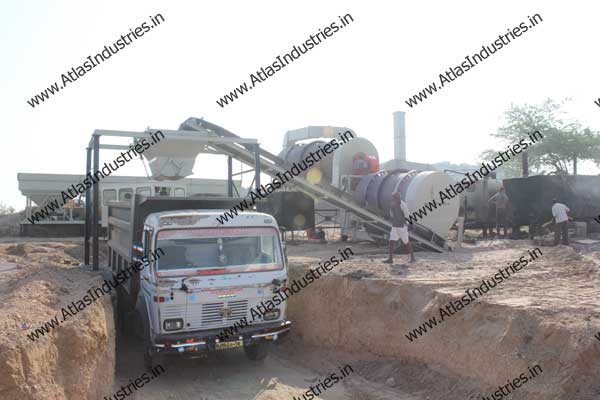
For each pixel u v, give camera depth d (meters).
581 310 7.83
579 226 18.91
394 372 9.20
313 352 10.86
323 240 19.61
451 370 8.40
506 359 7.53
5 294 8.41
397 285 10.21
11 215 36.25
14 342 5.82
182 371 9.56
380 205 17.70
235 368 9.86
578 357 6.72
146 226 9.09
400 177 17.31
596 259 12.89
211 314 8.54
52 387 6.06
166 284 8.27
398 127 35.78
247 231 9.20
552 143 35.28
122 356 10.13
